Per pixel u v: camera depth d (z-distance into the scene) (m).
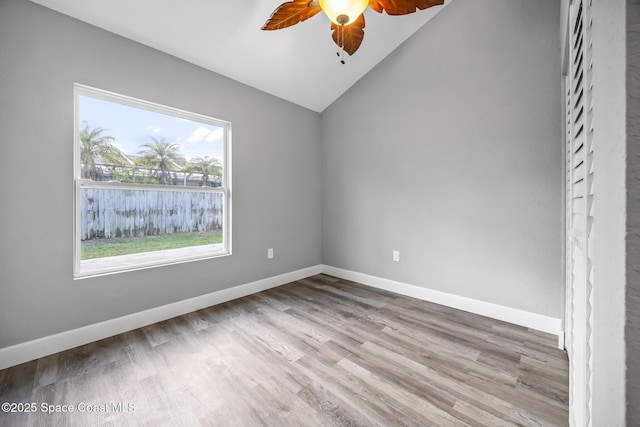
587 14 0.62
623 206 0.38
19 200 1.67
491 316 2.29
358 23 2.04
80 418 1.24
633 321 0.37
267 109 3.07
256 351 1.80
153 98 2.21
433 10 2.51
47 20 1.75
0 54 1.60
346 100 3.37
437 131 2.58
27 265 1.70
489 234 2.30
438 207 2.60
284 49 2.55
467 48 2.38
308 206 3.57
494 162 2.26
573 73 0.97
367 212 3.20
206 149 2.63
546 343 1.88
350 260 3.41
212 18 2.08
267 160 3.08
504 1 2.18
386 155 2.99
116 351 1.80
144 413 1.28
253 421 1.23
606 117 0.41
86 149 1.97
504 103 2.20
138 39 2.11
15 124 1.65
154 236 2.33
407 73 2.78
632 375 0.37
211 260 2.61
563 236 1.81
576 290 1.01
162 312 2.27
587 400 0.63
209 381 1.50
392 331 2.06
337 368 1.61
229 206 2.78
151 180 2.29
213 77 2.59
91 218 2.01
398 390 1.42
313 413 1.27
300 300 2.72
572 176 1.11
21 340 1.68
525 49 2.09
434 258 2.64
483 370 1.58
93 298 1.94
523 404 1.32
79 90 1.92
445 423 1.21
